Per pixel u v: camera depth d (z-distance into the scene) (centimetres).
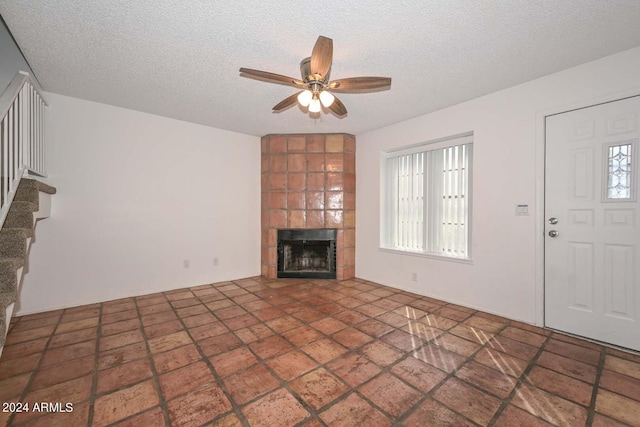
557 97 232
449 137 311
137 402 151
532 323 248
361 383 168
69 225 290
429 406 149
